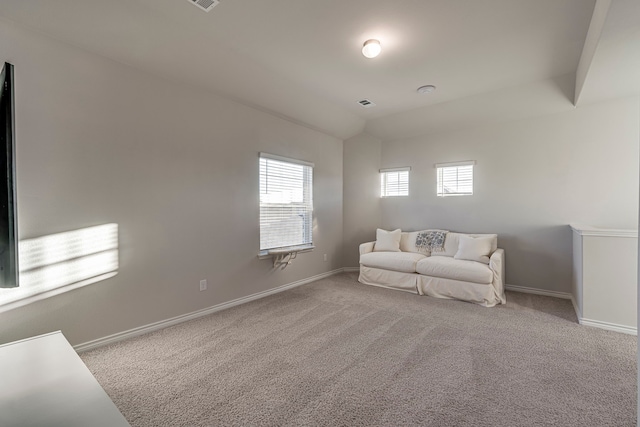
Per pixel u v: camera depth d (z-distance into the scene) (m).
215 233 3.29
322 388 1.86
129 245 2.60
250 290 3.68
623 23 1.94
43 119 2.14
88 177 2.36
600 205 3.59
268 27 2.48
